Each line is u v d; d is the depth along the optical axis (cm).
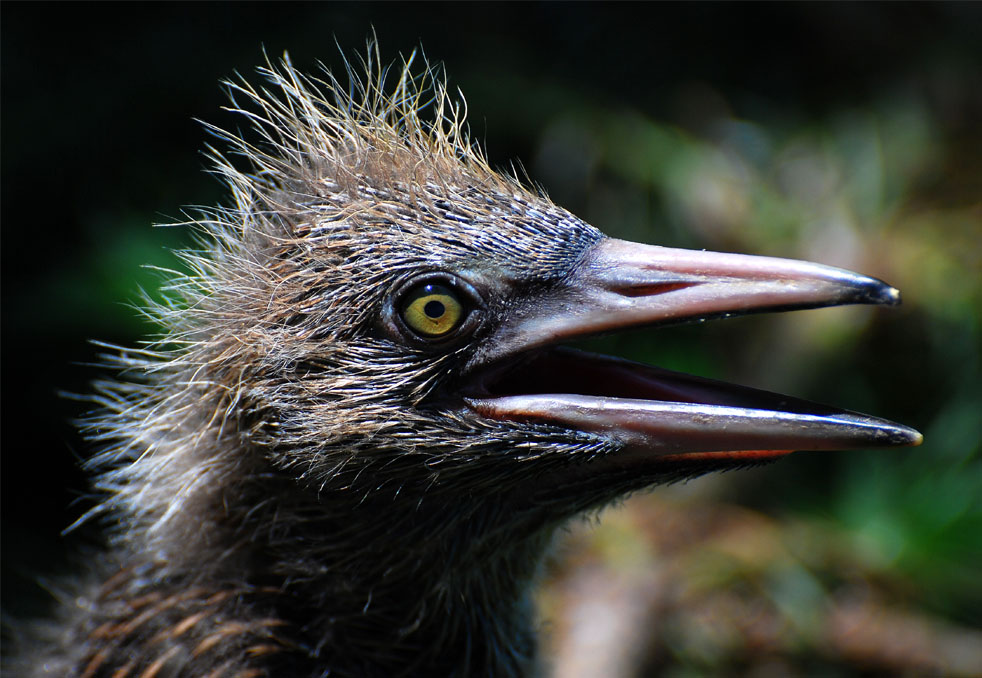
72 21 1091
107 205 1012
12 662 525
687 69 1202
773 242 1055
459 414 387
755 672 795
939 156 1138
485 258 381
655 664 765
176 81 1069
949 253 1023
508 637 473
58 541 902
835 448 368
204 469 415
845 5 1209
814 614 820
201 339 421
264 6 1114
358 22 1120
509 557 450
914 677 788
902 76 1209
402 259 376
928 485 916
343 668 428
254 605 425
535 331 384
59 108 1062
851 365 993
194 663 421
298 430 384
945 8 1239
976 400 955
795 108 1205
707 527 889
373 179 392
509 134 1091
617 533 839
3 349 924
